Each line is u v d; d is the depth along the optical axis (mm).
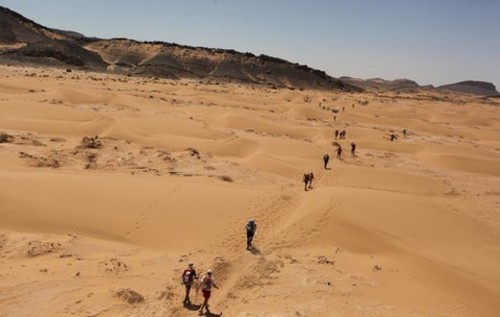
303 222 19734
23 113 44250
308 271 16094
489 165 44812
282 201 22906
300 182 32188
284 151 41156
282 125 56531
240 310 13312
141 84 102250
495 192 35438
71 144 36000
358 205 21766
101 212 19875
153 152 35719
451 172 42125
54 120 43031
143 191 22109
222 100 80375
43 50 141125
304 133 54406
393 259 17828
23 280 13977
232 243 18141
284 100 101438
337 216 20094
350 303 14070
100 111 51312
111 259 16141
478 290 15805
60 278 14344
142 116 50062
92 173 26328
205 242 18250
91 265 15562
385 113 94312
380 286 15445
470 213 28016
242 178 31297
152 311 12812
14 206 19250
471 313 14414
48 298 12977
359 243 18703
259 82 184250
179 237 18656
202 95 85500
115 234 18734
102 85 87562
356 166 37906
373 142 51312
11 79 70750
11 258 15680
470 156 47688
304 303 13852
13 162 26984
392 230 19922
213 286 14109
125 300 13141
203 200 21750
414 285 15836
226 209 21094
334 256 17578
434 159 46062
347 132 57312
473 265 18031
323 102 106750
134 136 40281
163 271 15539
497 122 98125
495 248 20625
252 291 14562
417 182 34844
